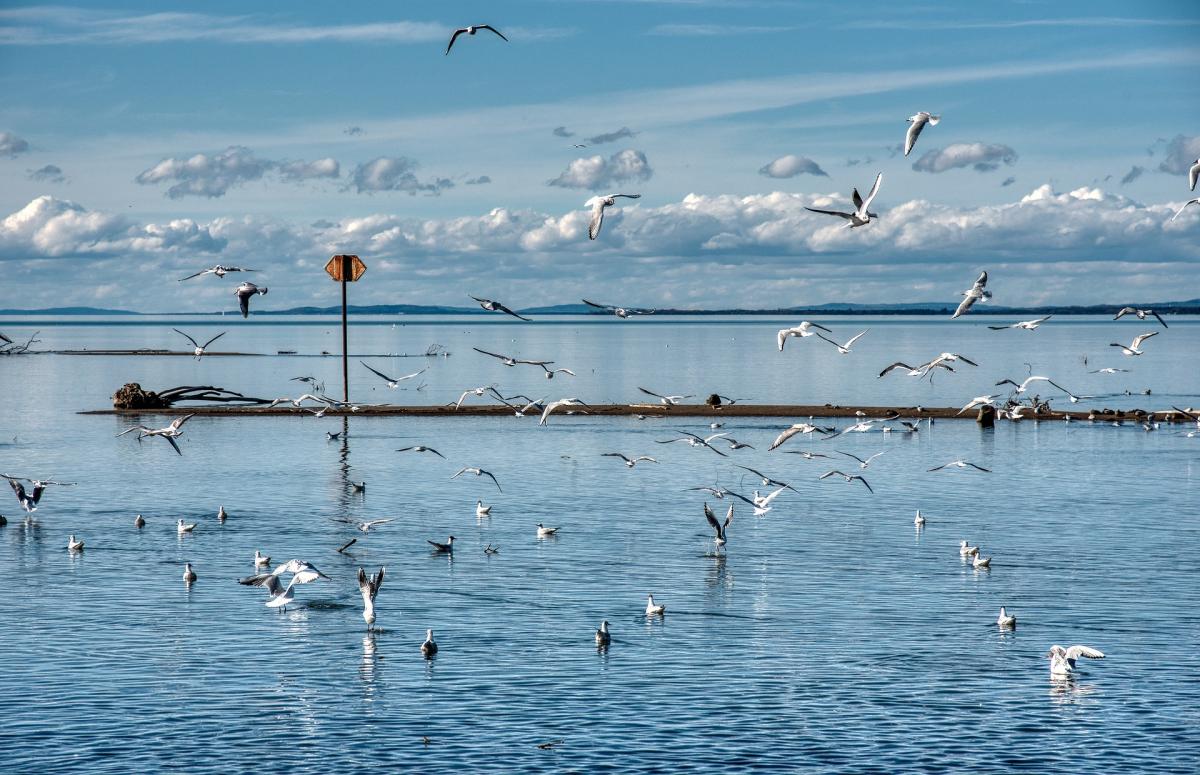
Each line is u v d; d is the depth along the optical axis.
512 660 50.38
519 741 42.16
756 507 75.56
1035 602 58.97
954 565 66.69
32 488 92.12
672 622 55.75
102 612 56.78
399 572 65.12
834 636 53.59
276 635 53.62
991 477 99.31
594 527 77.56
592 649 51.78
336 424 139.25
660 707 45.25
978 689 47.22
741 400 170.38
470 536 74.56
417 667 49.44
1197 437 126.88
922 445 121.00
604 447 118.44
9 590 60.62
